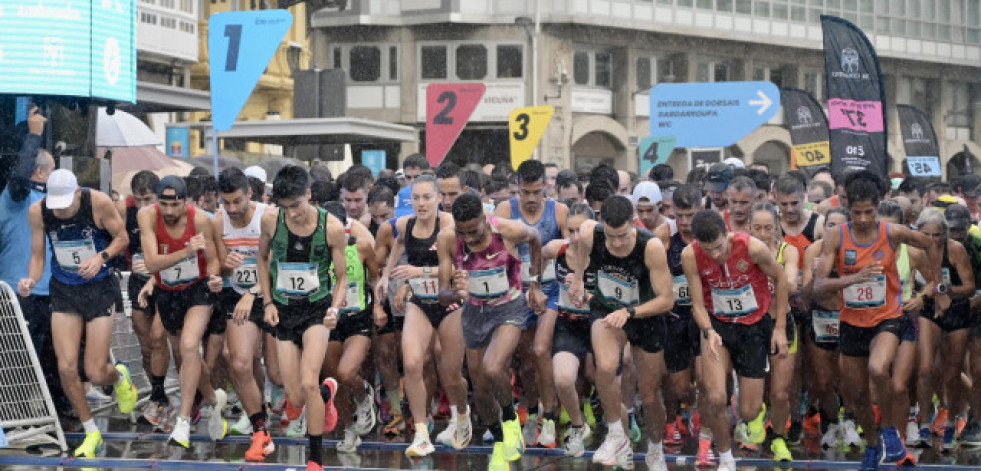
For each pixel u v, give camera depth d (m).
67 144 12.98
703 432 10.20
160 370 11.10
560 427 11.78
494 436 9.62
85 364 10.38
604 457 9.49
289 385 9.36
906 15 58.53
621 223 8.98
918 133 21.67
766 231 10.07
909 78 59.72
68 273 10.20
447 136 16.98
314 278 9.23
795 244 10.98
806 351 11.07
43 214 10.07
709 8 52.25
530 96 48.97
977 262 10.38
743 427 10.82
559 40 49.03
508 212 10.80
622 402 10.77
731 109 17.06
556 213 10.73
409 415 11.70
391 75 50.22
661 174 14.96
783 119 54.84
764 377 9.85
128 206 11.14
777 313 9.41
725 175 11.20
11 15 11.55
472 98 16.91
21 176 10.99
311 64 49.75
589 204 11.51
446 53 49.59
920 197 13.59
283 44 42.22
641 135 51.25
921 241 9.61
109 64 12.30
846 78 15.71
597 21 48.75
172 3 34.38
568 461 10.23
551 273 10.45
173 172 21.48
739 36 52.47
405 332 9.81
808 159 20.09
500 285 9.40
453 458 10.23
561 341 10.06
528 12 48.84
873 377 9.45
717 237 9.02
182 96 21.48
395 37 50.03
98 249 10.23
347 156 45.00
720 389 9.25
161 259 9.98
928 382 10.70
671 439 11.01
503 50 49.28
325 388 9.45
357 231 10.38
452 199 11.16
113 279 10.54
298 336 9.40
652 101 17.34
